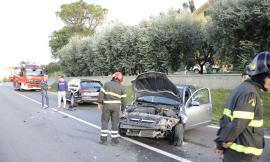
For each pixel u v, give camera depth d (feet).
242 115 10.34
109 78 107.45
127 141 29.32
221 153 11.51
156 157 23.94
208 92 35.65
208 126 38.14
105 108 28.19
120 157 23.90
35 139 30.19
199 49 87.71
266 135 32.27
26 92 108.78
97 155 24.44
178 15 88.43
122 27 107.34
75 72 141.49
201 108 32.58
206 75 69.31
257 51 59.11
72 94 60.34
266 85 10.78
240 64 62.90
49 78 177.47
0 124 38.93
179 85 33.06
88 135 32.17
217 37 67.72
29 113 49.80
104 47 109.70
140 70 100.07
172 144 28.14
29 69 115.03
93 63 121.90
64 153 25.00
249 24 60.90
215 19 65.92
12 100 73.92
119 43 102.22
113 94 28.09
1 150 25.94
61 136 31.60
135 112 30.53
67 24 246.06
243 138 10.68
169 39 84.84
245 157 10.67
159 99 32.83
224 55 68.13
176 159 23.43
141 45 91.61
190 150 26.16
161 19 89.25
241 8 60.49
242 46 61.72
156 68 89.61
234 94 10.92
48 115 47.42
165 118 28.09
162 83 30.17
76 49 138.41
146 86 31.73
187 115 29.66
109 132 33.81
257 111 10.56
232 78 64.75
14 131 34.24
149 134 27.89
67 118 44.21
